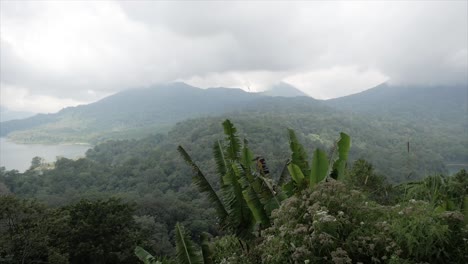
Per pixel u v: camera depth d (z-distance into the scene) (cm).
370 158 7375
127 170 8200
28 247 1381
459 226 353
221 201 642
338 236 371
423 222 335
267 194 554
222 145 705
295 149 664
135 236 1817
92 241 1673
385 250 355
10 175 7600
